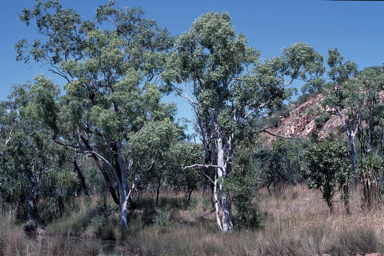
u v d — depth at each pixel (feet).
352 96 87.20
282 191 75.15
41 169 94.17
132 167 81.71
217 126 62.95
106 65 70.95
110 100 69.10
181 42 62.69
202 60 62.95
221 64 60.49
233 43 57.72
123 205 72.02
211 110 63.36
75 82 67.31
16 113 92.94
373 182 37.11
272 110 61.41
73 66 69.51
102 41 72.08
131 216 78.02
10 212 97.91
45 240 50.03
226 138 67.82
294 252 28.17
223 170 60.95
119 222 72.43
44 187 101.24
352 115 89.71
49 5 79.30
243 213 53.57
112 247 58.85
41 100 66.59
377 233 26.66
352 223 31.63
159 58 78.54
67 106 66.90
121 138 68.23
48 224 82.58
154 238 53.98
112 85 71.41
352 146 83.51
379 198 35.91
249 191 54.44
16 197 92.43
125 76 69.82
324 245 26.94
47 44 80.84
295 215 47.78
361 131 86.43
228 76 61.98
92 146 90.74
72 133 72.69
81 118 69.67
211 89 61.93
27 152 87.51
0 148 85.15
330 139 96.48
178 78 64.80
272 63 59.00
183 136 83.97
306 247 27.68
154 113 67.77
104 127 65.31
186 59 62.64
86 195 93.40
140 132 61.62
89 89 72.38
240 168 58.29
